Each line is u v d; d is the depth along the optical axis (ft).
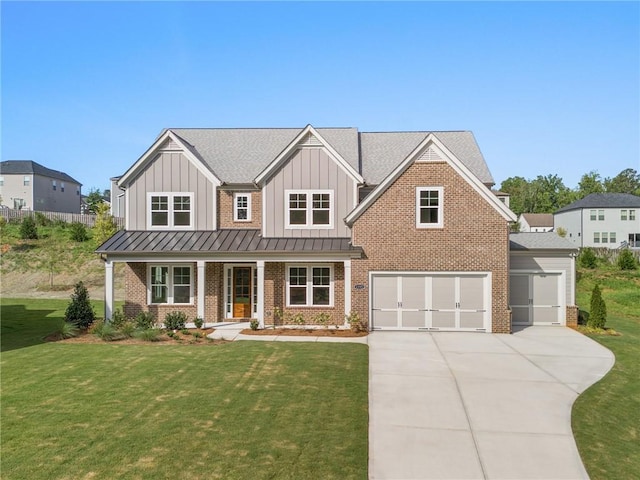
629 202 199.11
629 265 131.13
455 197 58.85
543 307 64.34
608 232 199.11
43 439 26.78
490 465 24.86
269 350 47.70
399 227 59.47
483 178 68.54
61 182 234.17
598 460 25.59
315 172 65.62
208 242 63.57
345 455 25.20
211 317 65.36
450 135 79.66
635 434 29.22
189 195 67.67
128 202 67.77
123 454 24.95
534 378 39.47
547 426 29.86
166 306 65.82
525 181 406.00
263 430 28.12
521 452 26.35
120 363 42.52
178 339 52.75
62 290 100.73
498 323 58.18
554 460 25.52
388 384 37.45
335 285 63.67
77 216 158.81
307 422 29.40
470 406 32.99
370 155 75.77
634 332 62.44
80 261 116.37
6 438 26.91
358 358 44.83
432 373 40.55
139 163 67.21
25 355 45.52
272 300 63.62
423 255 59.11
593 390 36.65
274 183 65.87
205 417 30.01
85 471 23.17
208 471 23.24
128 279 65.92
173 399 33.24
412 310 59.52
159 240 64.34
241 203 68.59
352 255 59.88
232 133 80.43
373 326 59.77
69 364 42.22
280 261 61.31
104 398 33.45
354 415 30.66
